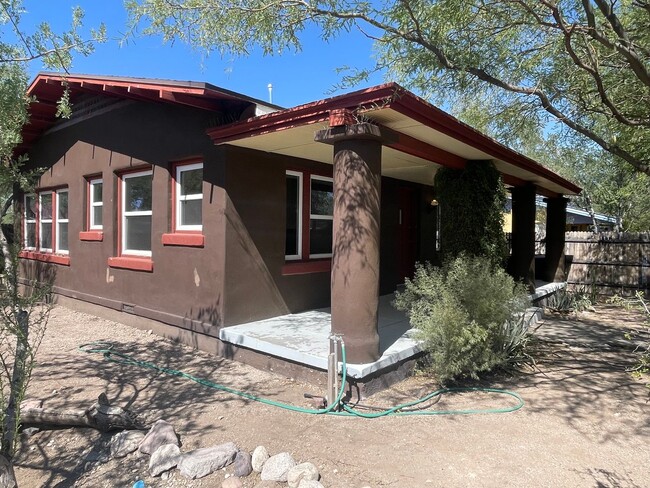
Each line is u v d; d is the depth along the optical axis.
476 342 4.57
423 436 3.54
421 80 5.35
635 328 7.90
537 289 9.62
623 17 5.18
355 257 4.35
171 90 5.13
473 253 6.23
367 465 3.09
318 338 5.21
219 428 3.69
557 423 3.80
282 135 5.11
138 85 5.49
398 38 4.79
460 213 6.43
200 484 2.92
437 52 4.70
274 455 3.22
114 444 3.35
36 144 9.99
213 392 4.50
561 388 4.69
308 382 4.69
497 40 5.09
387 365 4.55
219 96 5.09
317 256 7.38
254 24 4.82
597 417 3.93
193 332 6.12
